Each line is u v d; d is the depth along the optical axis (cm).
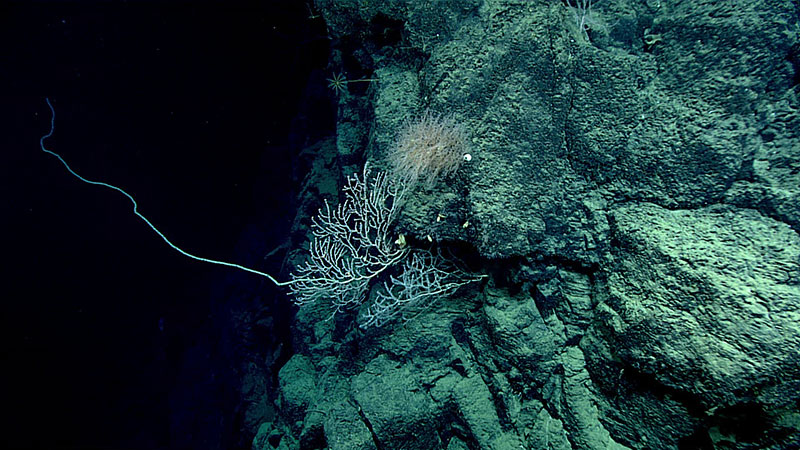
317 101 624
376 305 339
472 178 250
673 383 188
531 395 259
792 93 193
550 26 241
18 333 1365
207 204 1194
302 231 538
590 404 233
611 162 233
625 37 245
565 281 251
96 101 1073
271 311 664
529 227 246
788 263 171
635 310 202
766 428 173
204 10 837
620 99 231
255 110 998
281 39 823
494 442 261
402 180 278
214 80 970
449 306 314
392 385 306
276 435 414
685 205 209
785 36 192
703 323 178
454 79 256
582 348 241
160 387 1126
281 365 579
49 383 1326
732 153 197
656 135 218
